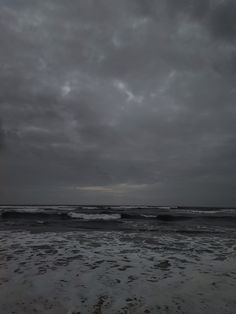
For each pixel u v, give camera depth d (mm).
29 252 9453
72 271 6977
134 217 30844
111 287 5695
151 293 5324
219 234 15469
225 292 5391
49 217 29266
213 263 8094
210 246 11211
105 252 9695
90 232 15812
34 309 4445
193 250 10266
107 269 7270
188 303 4793
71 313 4309
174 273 6914
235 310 4484
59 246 10766
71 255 9062
